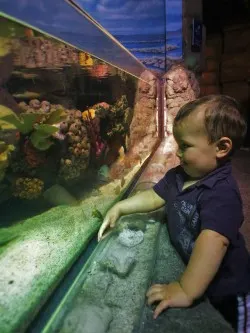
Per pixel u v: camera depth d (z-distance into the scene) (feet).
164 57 16.80
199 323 2.95
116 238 4.58
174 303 3.18
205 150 3.76
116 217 4.73
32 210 5.28
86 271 3.68
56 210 5.31
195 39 17.99
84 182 6.97
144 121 11.98
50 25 3.98
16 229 4.47
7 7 3.08
